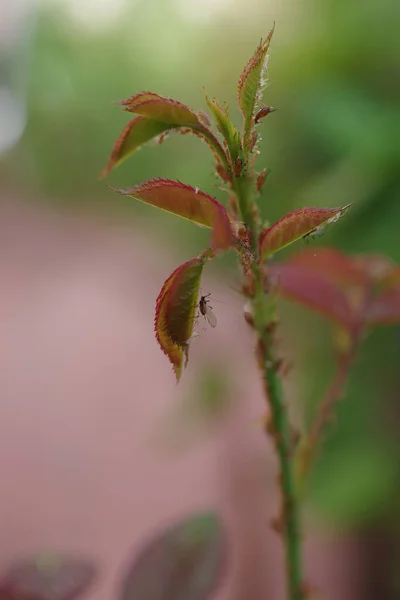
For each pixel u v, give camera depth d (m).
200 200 0.17
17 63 0.72
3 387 0.82
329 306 0.23
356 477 0.41
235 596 0.48
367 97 0.39
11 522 0.63
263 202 0.41
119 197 0.64
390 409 0.44
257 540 0.51
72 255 1.03
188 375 0.50
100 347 0.88
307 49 0.39
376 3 0.39
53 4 0.58
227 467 0.56
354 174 0.38
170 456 0.69
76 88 0.58
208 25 0.44
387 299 0.23
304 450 0.21
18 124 0.73
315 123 0.38
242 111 0.17
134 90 0.53
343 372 0.22
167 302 0.16
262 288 0.18
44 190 0.75
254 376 0.52
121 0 0.52
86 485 0.66
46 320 0.94
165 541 0.22
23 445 0.73
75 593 0.21
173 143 0.46
